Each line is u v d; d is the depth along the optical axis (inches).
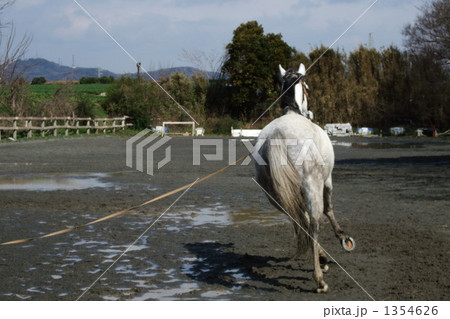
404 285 233.3
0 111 1381.6
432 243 312.7
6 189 554.9
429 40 1667.1
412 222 378.9
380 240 322.7
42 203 467.8
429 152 1047.6
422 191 533.0
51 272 257.1
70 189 557.3
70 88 1663.4
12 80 1391.5
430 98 1749.5
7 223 381.1
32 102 1541.6
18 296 221.6
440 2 1568.7
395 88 1861.5
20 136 1326.3
